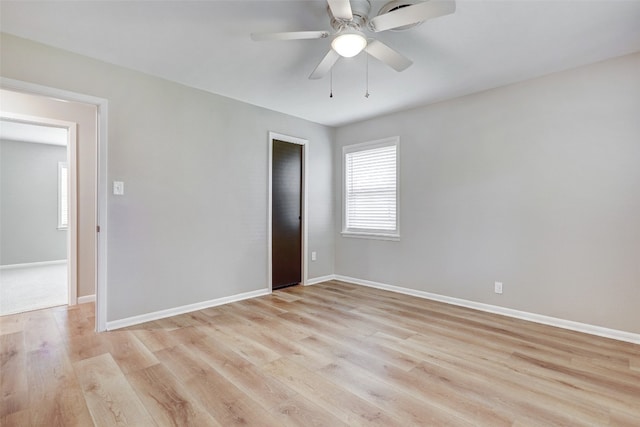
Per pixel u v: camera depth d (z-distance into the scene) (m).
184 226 3.39
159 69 3.02
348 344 2.61
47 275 5.28
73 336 2.75
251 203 3.99
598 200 2.79
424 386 1.99
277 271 4.37
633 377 2.09
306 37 2.04
